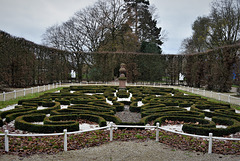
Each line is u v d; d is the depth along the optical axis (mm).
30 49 24641
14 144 6793
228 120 9484
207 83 25547
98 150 6492
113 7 36250
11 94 17172
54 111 10078
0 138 7254
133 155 6148
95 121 9484
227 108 12148
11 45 21234
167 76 32969
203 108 12688
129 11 37594
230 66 22516
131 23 38062
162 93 18578
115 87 22797
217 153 6402
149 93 18969
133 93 17422
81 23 38125
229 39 30562
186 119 9828
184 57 32000
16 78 22297
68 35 39750
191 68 30578
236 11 29531
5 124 8844
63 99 13875
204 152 6477
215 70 23656
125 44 37719
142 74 32812
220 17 30578
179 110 11195
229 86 22750
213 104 13289
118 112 11930
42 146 6719
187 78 30953
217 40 32438
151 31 48281
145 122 9141
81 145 6898
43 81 27812
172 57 32438
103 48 35656
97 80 32594
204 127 8109
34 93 18219
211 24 31734
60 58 31578
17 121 8219
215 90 24094
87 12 37812
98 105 11922
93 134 7945
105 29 37250
